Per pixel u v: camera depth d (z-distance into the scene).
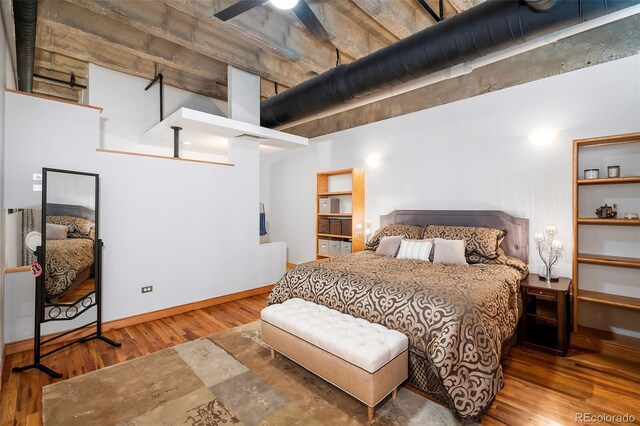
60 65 4.08
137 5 2.77
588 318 3.11
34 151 2.80
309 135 5.99
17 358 2.62
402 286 2.37
